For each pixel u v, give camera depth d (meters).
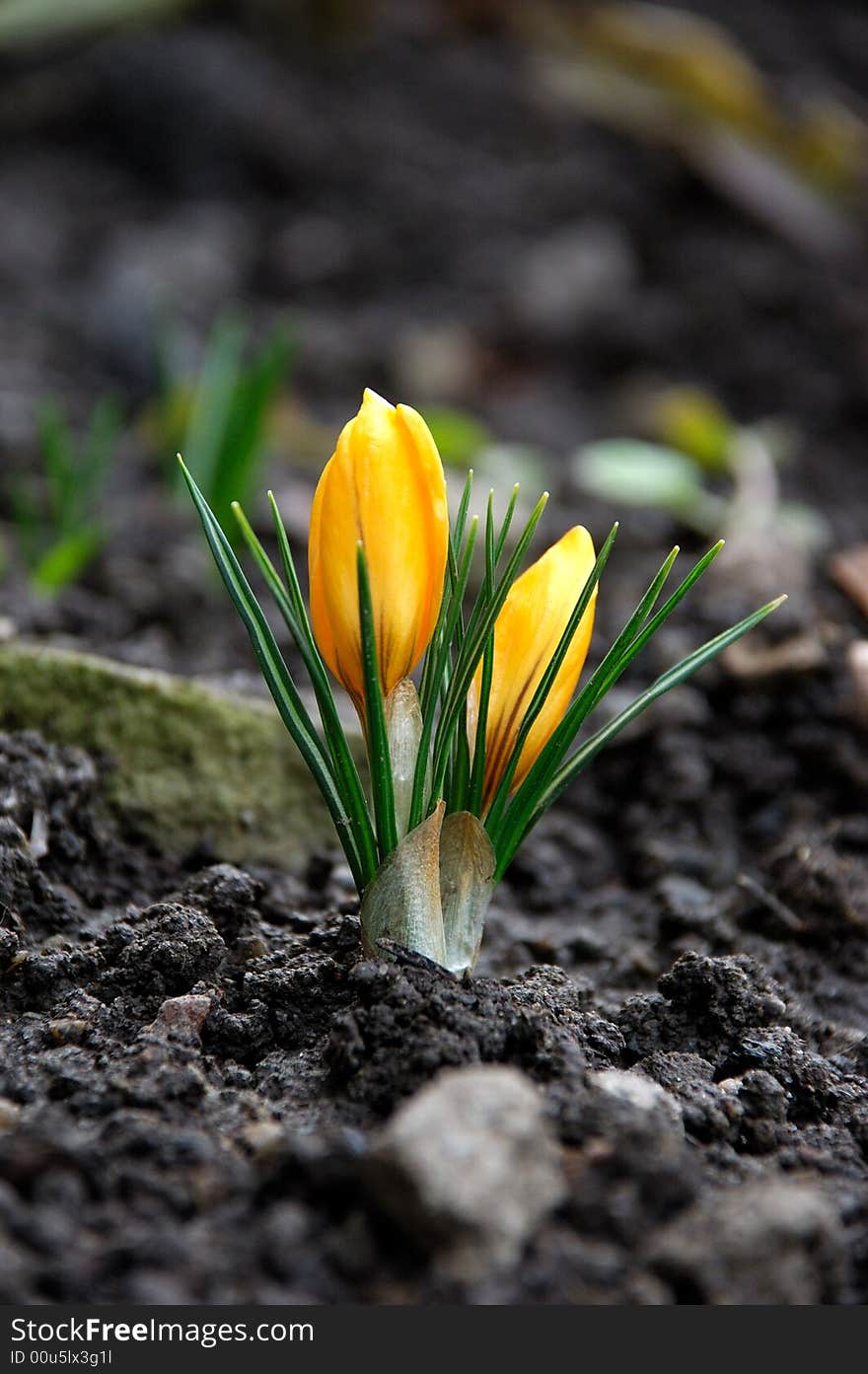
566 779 0.36
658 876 0.45
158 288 0.86
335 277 0.94
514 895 0.45
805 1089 0.36
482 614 0.35
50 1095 0.34
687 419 0.69
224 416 0.58
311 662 0.35
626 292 0.92
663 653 0.50
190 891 0.40
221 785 0.43
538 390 0.85
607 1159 0.32
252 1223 0.32
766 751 0.48
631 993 0.41
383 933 0.35
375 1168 0.31
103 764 0.43
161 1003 0.37
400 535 0.34
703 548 0.62
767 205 0.93
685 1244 0.32
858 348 0.85
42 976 0.37
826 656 0.49
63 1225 0.31
